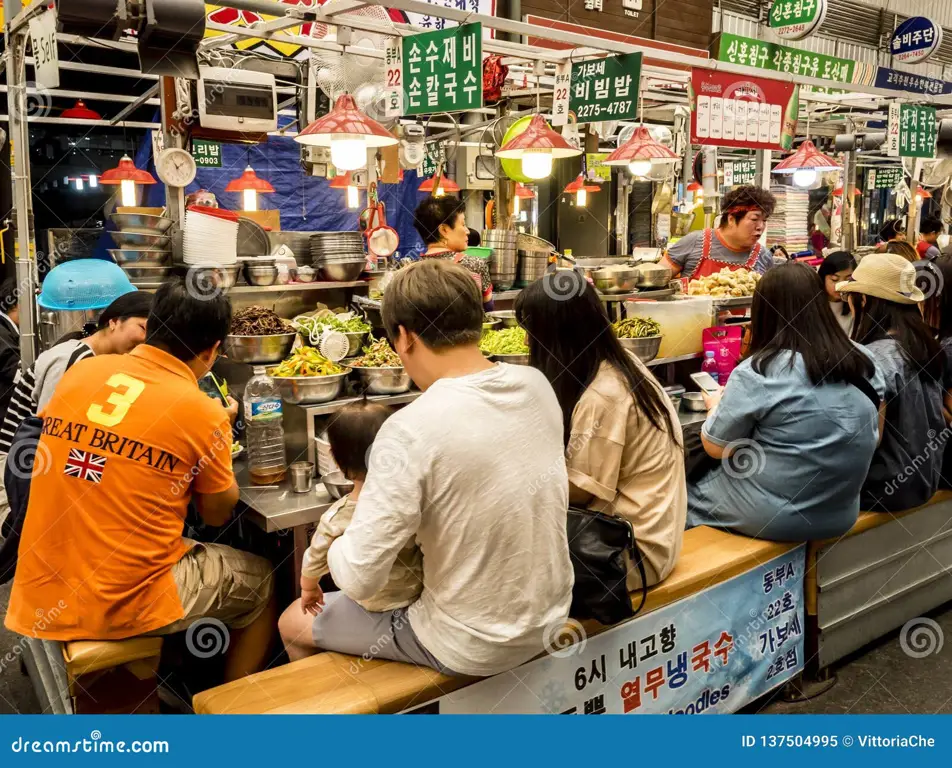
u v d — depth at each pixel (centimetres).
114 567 219
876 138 836
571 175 934
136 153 747
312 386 290
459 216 436
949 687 314
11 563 272
